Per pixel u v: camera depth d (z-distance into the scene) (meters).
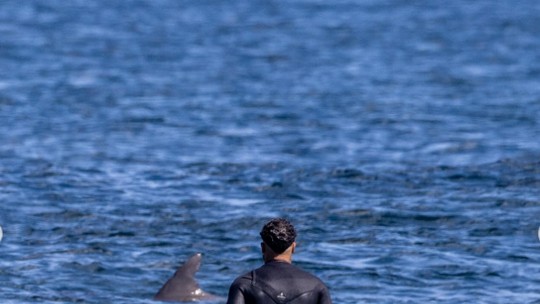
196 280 58.41
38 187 82.56
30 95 142.00
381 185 84.00
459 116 124.69
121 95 144.88
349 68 185.50
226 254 64.12
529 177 86.56
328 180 86.06
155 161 94.88
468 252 64.56
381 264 61.88
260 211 74.94
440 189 82.31
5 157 95.44
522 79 167.62
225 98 143.00
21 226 70.19
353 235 68.44
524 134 110.12
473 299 55.41
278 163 93.94
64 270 60.03
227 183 85.00
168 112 128.12
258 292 33.25
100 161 94.44
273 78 169.38
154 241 66.75
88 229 69.62
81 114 125.25
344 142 105.88
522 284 58.09
